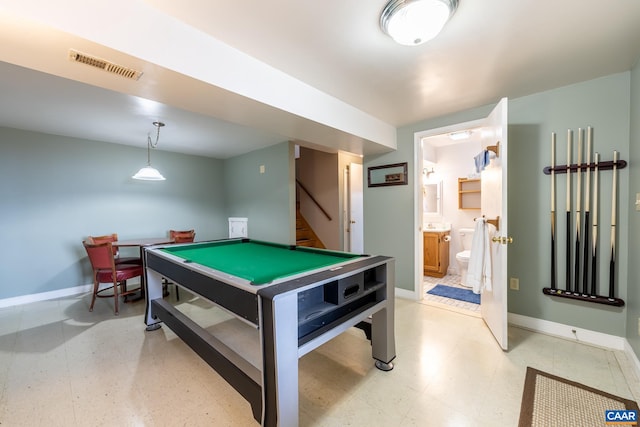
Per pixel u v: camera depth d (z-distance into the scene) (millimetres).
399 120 3092
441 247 4387
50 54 1250
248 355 2137
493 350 2129
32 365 1959
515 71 2006
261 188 4520
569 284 2297
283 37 1570
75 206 3717
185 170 4824
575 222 2260
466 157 4598
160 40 1352
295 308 1263
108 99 2402
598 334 2188
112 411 1514
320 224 5254
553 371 1839
